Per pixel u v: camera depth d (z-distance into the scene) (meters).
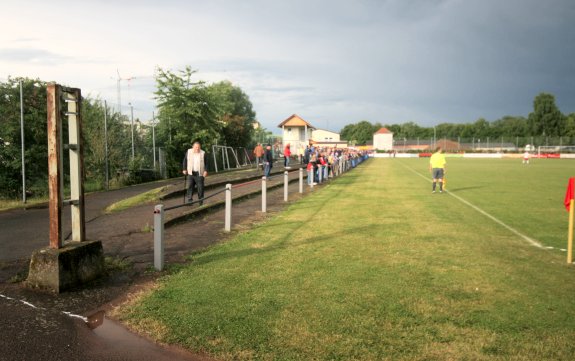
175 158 29.48
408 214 12.14
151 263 6.79
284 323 4.46
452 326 4.46
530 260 7.16
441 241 8.55
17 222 10.48
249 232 9.43
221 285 5.66
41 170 16.00
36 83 15.86
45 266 5.41
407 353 3.88
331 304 5.01
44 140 15.96
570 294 5.46
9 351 3.86
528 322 4.58
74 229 5.91
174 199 15.45
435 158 18.39
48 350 3.90
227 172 33.66
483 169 38.03
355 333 4.26
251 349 3.93
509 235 9.26
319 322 4.50
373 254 7.42
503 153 85.50
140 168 23.72
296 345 4.00
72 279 5.54
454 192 18.55
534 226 10.34
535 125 112.94
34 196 15.77
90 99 20.73
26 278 5.87
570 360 3.80
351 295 5.32
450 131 141.62
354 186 21.81
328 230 9.67
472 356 3.85
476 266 6.72
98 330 4.33
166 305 4.94
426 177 28.48
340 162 31.84
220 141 44.69
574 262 7.05
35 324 4.45
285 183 15.37
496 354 3.89
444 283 5.85
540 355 3.88
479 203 14.74
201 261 6.93
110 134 21.33
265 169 24.70
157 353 3.88
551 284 5.86
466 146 101.62
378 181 25.14
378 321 4.55
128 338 4.16
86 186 19.75
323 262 6.86
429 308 4.93
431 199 15.95
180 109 29.80
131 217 11.11
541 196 16.95
